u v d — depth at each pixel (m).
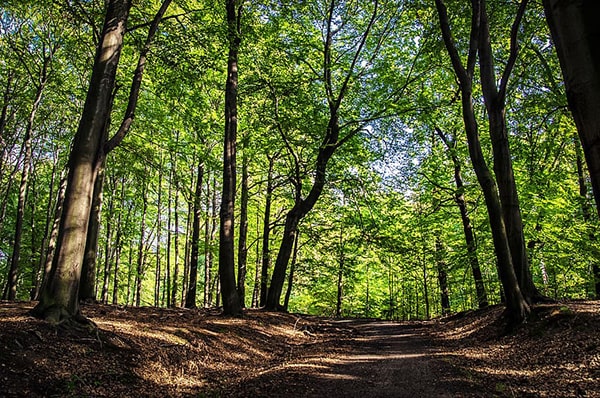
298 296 41.09
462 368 7.98
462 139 21.81
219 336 10.50
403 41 20.34
